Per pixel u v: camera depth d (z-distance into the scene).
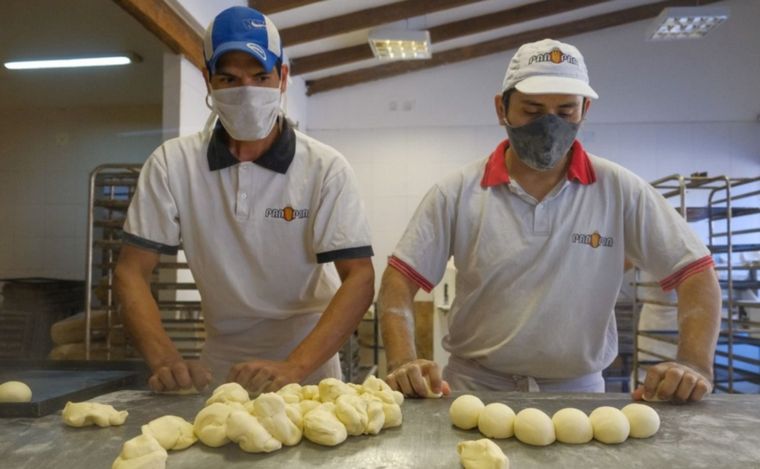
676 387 1.05
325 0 3.79
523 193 1.30
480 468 0.73
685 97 5.10
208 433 0.83
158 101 3.25
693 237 1.29
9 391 1.04
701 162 5.07
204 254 1.35
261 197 1.31
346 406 0.89
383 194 5.33
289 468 0.75
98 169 2.32
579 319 1.31
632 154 5.11
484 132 5.26
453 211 1.37
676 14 3.93
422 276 1.38
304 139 1.36
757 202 5.00
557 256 1.30
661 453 0.82
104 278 2.39
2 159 3.26
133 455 0.74
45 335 2.33
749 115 5.06
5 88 3.16
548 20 4.98
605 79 5.14
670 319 3.47
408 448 0.84
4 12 2.52
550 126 1.19
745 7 5.06
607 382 4.16
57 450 0.81
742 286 3.51
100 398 1.10
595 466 0.78
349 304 1.23
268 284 1.36
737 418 0.98
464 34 4.63
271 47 1.19
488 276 1.33
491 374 1.39
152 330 1.22
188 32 2.83
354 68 5.24
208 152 1.32
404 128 5.32
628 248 1.37
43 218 3.23
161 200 1.32
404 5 4.05
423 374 1.14
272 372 1.10
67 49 2.86
